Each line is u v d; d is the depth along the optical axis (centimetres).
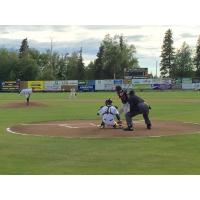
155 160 1216
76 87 8794
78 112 3067
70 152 1339
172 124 2053
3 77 11150
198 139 1588
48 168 1122
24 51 12538
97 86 8712
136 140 1559
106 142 1518
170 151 1352
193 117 2567
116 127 1877
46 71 11606
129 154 1304
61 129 1872
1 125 2142
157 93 7094
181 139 1586
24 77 11069
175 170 1091
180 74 11969
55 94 7344
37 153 1326
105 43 11844
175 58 12112
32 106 3762
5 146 1448
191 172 1070
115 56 11706
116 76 11744
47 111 3206
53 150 1374
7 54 11594
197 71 11800
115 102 4344
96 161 1209
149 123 1842
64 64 12575
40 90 8931
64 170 1099
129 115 1794
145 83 8575
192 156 1273
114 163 1180
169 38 12088
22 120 2450
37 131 1822
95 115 2784
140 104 1792
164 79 8506
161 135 1677
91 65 11862
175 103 4100
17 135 1711
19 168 1120
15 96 6306
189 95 6094
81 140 1564
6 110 3362
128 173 1064
